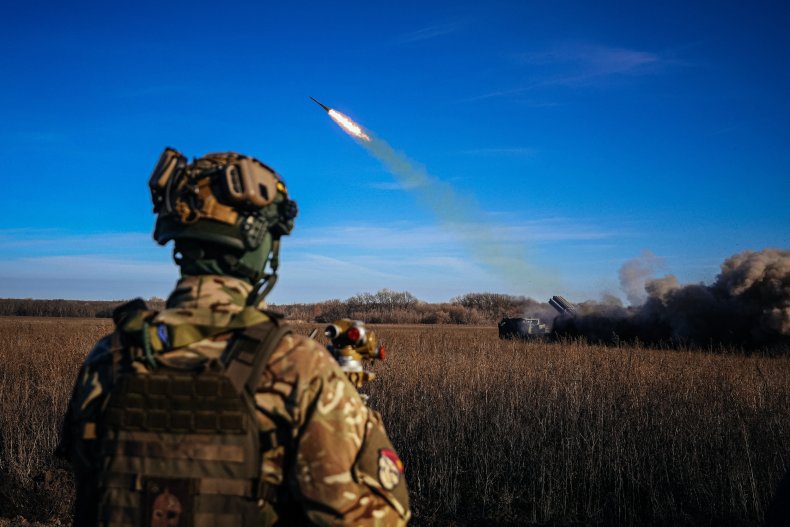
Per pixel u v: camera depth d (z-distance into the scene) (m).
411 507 6.23
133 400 1.54
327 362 1.62
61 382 9.53
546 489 6.49
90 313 70.50
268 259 1.91
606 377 9.64
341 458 1.53
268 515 1.54
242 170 1.72
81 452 1.65
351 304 66.06
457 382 9.53
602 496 6.38
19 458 6.66
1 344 14.62
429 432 7.50
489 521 5.90
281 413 1.55
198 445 1.51
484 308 65.50
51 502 6.00
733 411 7.72
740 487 5.86
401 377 9.81
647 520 5.86
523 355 13.84
